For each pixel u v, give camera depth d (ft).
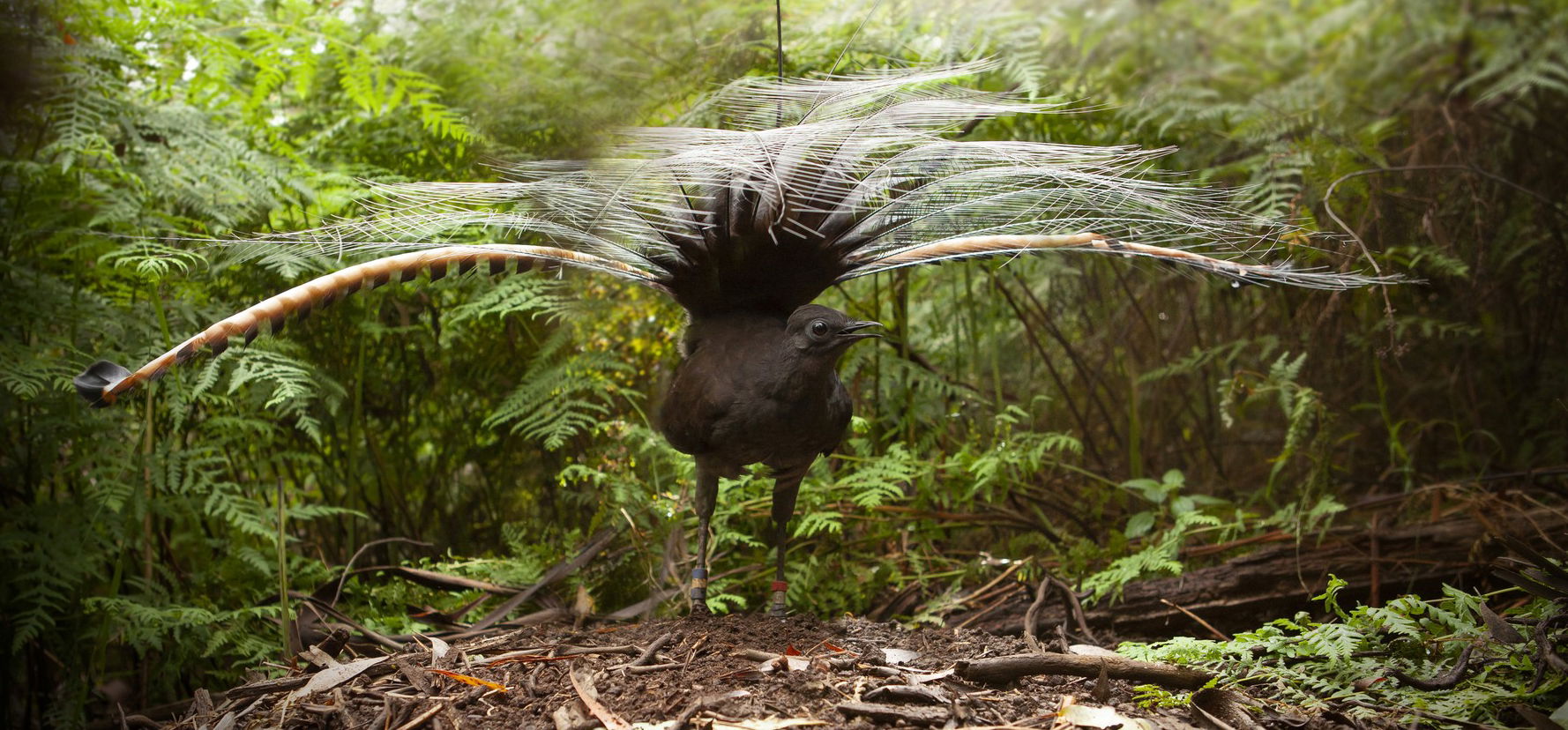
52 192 13.51
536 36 15.53
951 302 18.24
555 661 10.32
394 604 13.74
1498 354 17.22
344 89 16.29
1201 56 21.16
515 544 14.32
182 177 14.34
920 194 11.35
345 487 16.08
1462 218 16.51
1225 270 11.23
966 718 8.96
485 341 15.96
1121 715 9.09
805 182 10.82
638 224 11.00
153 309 13.98
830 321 10.45
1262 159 15.72
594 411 15.53
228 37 16.28
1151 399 18.24
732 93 11.89
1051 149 11.21
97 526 13.25
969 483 15.26
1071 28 19.25
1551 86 17.06
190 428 14.93
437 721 9.29
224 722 9.73
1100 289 17.99
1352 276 11.54
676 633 10.89
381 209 11.25
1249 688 10.13
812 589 14.20
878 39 15.19
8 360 12.56
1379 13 22.02
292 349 14.46
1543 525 13.42
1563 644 9.86
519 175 12.50
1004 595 14.21
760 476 14.61
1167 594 13.55
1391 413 17.52
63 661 13.08
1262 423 18.42
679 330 14.11
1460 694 9.48
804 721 8.75
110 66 14.71
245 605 13.17
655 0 15.01
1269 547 14.39
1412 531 13.80
